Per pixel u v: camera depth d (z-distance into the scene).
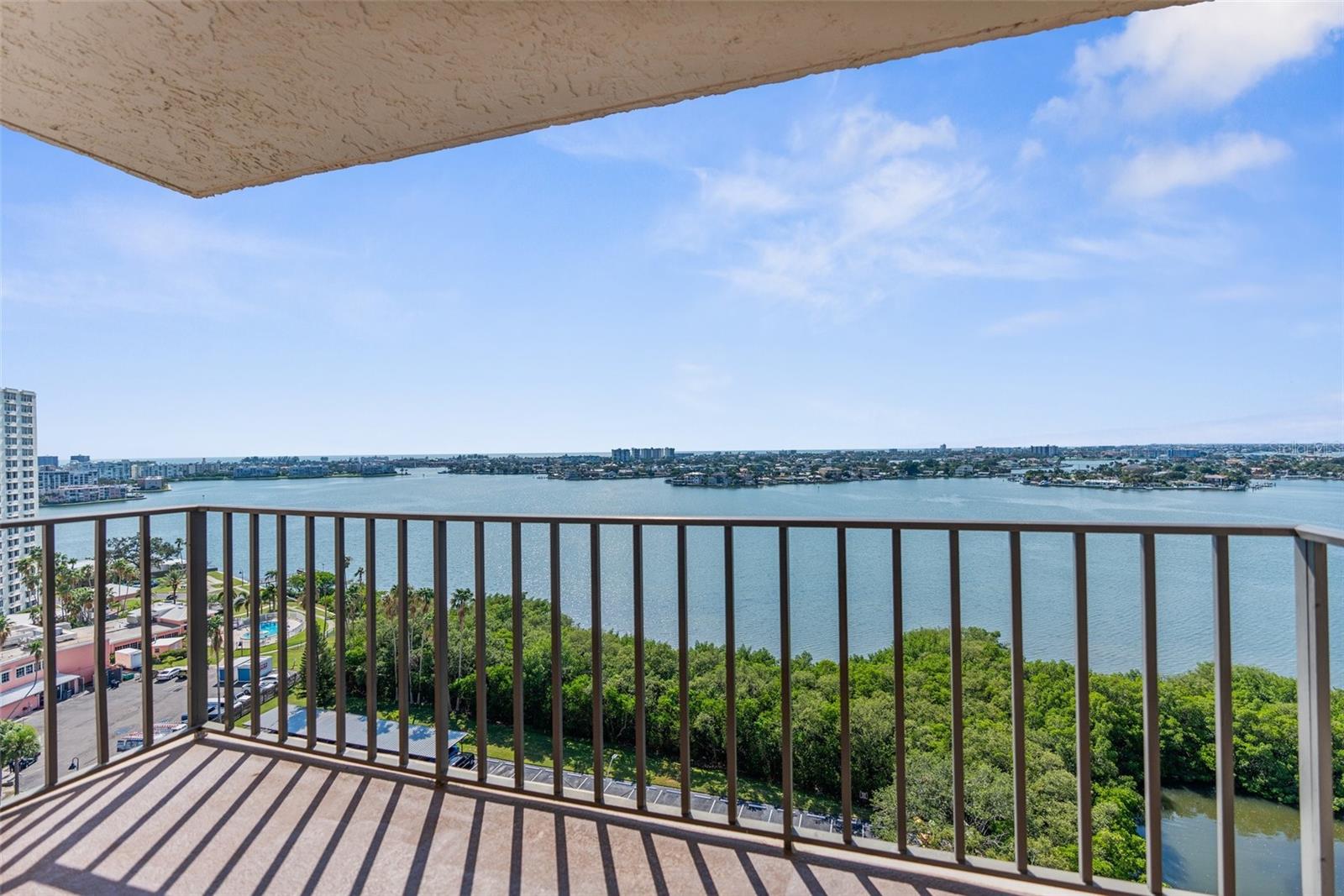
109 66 1.44
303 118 1.70
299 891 1.42
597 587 1.74
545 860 1.53
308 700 2.11
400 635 1.98
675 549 1.67
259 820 1.71
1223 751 1.26
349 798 1.82
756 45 1.38
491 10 1.24
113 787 1.87
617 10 1.24
